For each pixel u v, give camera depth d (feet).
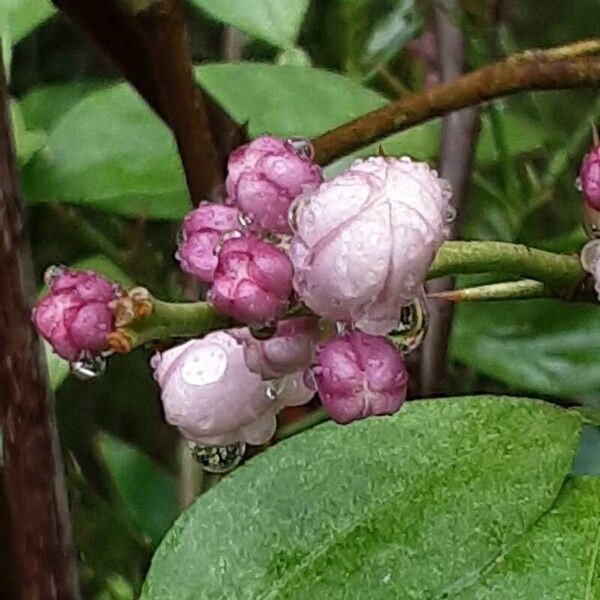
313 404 0.49
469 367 0.55
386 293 0.26
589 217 0.32
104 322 0.25
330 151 0.34
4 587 0.42
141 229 0.57
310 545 0.30
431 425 0.32
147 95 0.39
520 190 0.57
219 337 0.30
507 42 0.65
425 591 0.29
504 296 0.32
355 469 0.31
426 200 0.26
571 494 0.30
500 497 0.30
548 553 0.29
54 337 0.25
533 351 0.50
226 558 0.30
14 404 0.35
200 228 0.29
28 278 0.35
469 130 0.47
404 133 0.49
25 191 0.46
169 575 0.29
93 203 0.48
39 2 0.48
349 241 0.26
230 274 0.26
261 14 0.48
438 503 0.30
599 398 0.49
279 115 0.46
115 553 0.59
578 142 0.58
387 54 0.61
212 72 0.47
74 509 0.59
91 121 0.47
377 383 0.27
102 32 0.38
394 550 0.29
